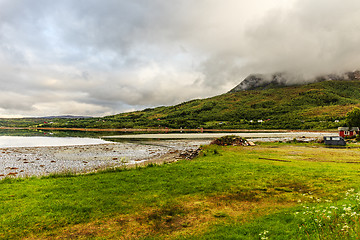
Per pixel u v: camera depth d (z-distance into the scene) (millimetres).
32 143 62281
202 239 7656
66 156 36906
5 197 12867
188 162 25125
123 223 9516
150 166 23281
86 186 15266
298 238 6793
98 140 76500
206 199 12281
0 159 32906
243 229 8086
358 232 6074
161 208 11141
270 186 14430
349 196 10578
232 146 43594
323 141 46625
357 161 24125
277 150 36219
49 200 12391
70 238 8328
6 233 8734
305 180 15461
